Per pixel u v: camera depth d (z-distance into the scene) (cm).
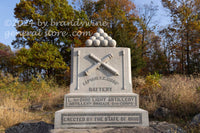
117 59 500
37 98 1079
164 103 718
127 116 438
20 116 705
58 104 982
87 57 500
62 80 1992
